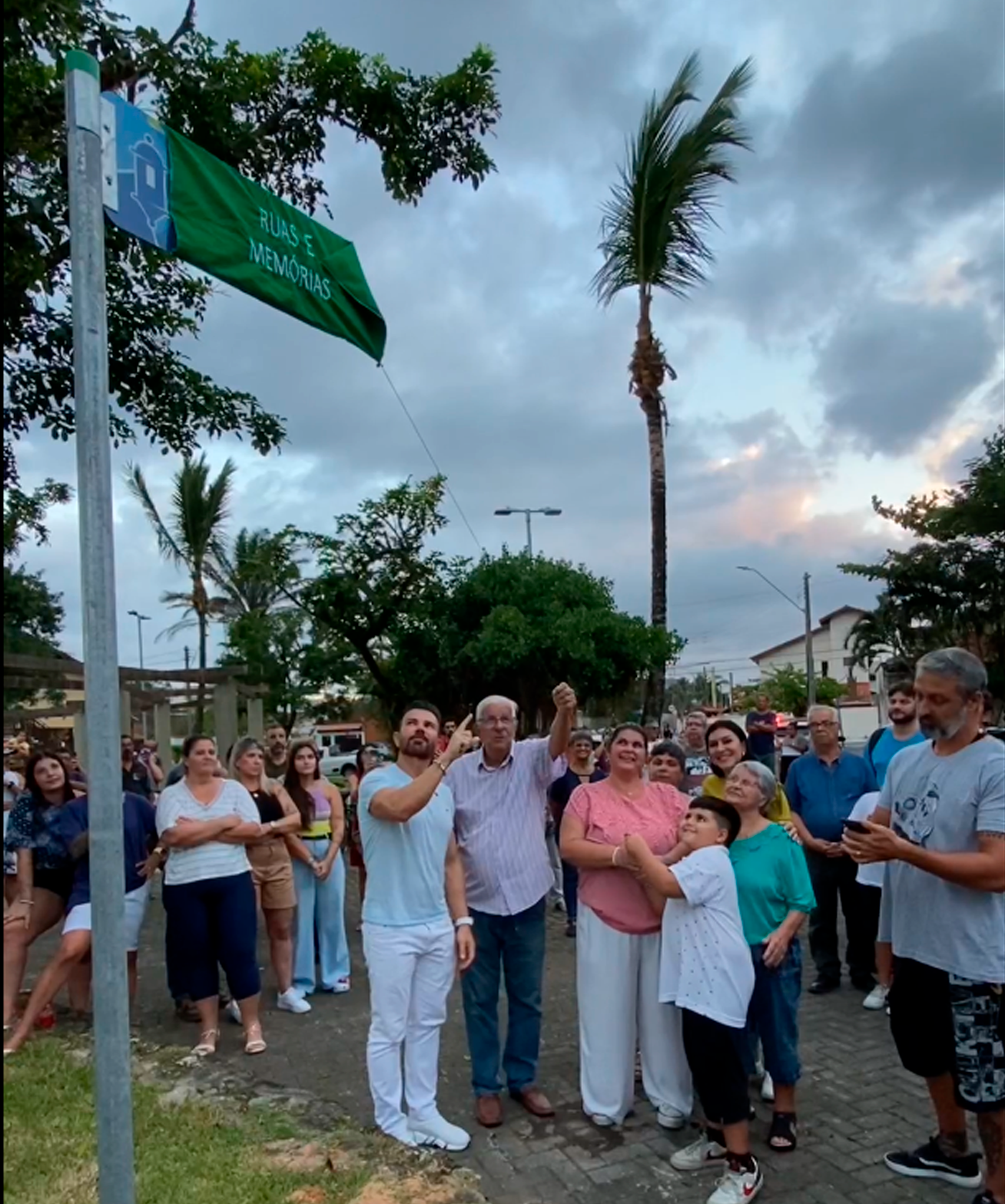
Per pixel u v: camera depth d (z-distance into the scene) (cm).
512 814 475
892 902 395
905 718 647
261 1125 447
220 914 570
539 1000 481
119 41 739
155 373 938
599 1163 420
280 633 2531
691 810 421
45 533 1172
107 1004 217
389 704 1995
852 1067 516
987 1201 359
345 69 879
